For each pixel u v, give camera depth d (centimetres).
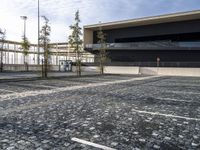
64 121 588
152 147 411
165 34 4381
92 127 536
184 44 3838
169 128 535
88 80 2108
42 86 1459
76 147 409
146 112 709
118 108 768
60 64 4706
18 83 1673
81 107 778
